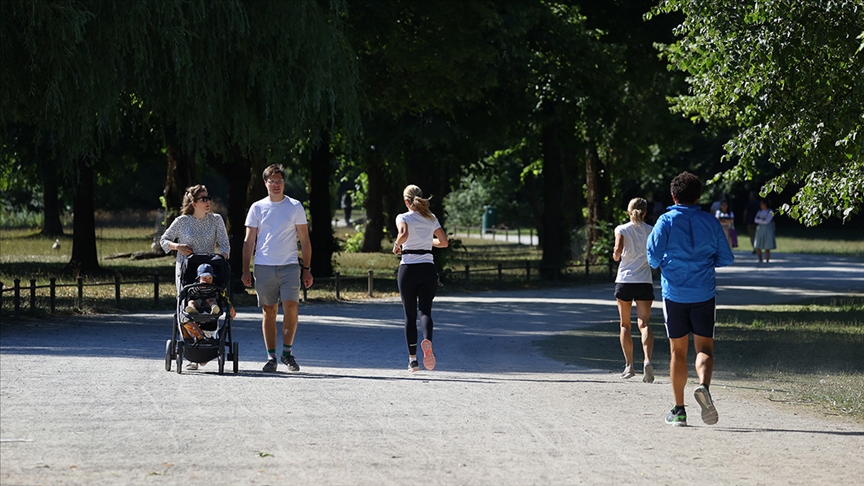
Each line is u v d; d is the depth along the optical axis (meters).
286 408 16.70
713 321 16.11
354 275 58.69
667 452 13.86
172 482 11.45
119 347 26.02
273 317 21.91
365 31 41.12
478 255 87.25
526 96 53.91
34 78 28.42
